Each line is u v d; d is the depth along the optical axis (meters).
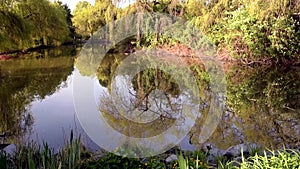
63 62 11.55
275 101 5.17
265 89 6.18
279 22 8.47
